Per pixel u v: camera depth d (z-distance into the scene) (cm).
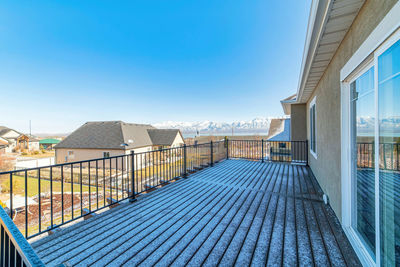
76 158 1511
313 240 179
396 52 108
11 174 170
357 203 180
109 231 200
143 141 1683
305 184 370
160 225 213
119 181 864
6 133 3002
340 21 166
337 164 225
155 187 352
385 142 122
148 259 154
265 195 311
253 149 806
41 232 189
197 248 169
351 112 192
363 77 162
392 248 117
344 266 143
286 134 1005
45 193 761
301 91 439
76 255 160
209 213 244
